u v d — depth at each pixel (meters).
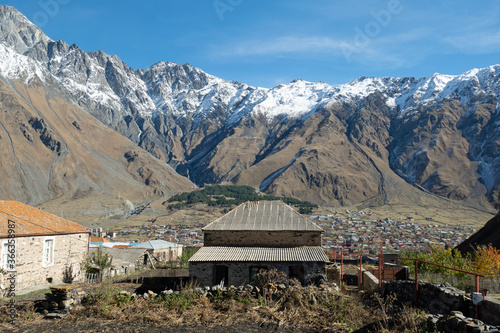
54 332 16.84
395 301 20.97
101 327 17.39
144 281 41.69
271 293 20.95
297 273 37.22
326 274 34.97
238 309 19.55
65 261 38.84
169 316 18.61
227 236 39.47
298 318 17.89
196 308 19.77
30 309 19.98
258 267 35.41
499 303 13.33
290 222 40.28
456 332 12.83
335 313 18.12
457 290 16.41
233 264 35.09
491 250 28.09
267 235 39.22
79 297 20.59
